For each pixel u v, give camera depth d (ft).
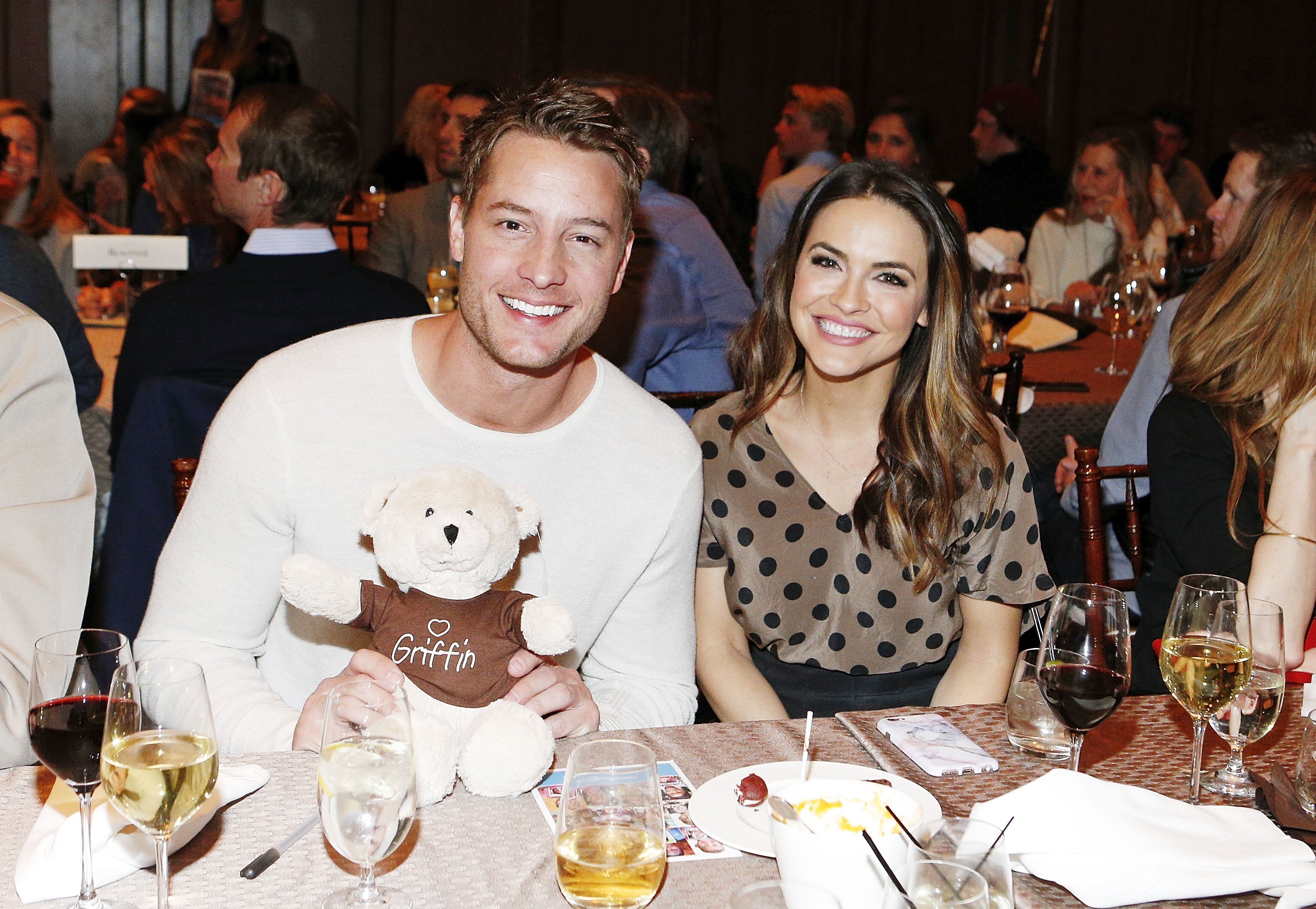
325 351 5.08
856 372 5.80
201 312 8.36
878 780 4.17
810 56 25.80
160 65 23.29
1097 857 3.59
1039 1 26.30
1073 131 27.09
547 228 4.61
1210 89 27.73
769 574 6.07
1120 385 11.15
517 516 4.48
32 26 22.70
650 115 9.97
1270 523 5.91
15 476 4.88
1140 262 13.67
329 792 3.19
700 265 9.66
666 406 5.57
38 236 13.24
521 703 4.35
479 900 3.42
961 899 2.91
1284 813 4.02
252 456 4.90
